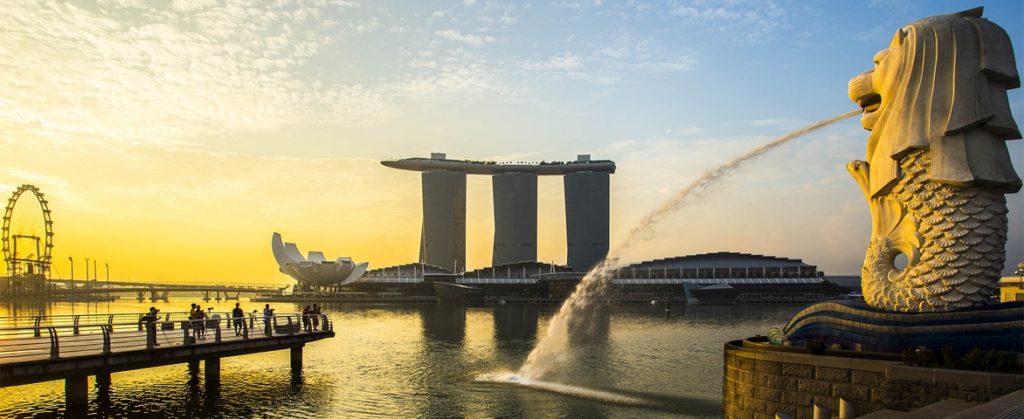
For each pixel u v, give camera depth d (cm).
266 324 3947
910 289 2208
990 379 1806
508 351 5731
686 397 3453
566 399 3412
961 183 2097
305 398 3425
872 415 1777
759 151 2775
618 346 6122
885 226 2331
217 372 3747
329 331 4344
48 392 3378
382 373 4300
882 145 2297
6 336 3584
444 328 8806
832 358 2070
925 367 1933
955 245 2134
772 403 2177
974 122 2098
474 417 3019
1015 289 4591
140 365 3005
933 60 2178
